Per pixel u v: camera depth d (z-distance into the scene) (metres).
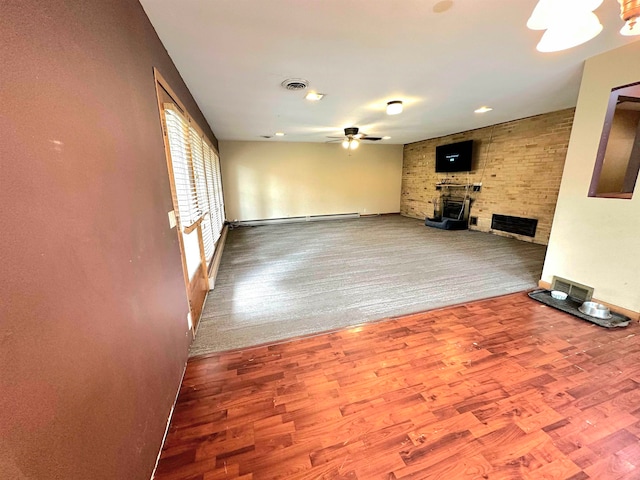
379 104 3.67
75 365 0.76
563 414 1.44
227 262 4.25
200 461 1.23
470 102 3.71
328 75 2.61
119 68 1.19
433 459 1.23
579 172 2.62
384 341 2.12
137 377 1.12
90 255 0.87
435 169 7.14
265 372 1.80
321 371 1.80
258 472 1.19
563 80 2.87
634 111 3.12
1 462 0.53
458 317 2.45
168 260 1.67
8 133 0.59
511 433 1.34
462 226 6.42
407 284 3.23
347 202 8.33
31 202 0.65
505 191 5.52
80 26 0.90
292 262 4.19
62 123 0.78
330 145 7.85
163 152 1.76
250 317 2.53
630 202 2.30
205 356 1.97
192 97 3.16
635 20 0.94
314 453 1.27
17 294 0.59
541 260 4.04
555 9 1.00
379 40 1.97
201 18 1.65
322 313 2.58
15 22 0.63
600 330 2.20
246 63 2.31
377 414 1.47
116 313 1.00
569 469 1.17
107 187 1.01
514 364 1.83
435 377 1.72
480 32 1.88
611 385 1.63
